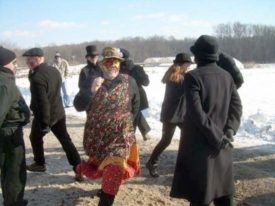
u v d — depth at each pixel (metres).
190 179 4.19
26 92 19.77
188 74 4.22
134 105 5.24
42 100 6.12
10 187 4.82
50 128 6.43
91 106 5.10
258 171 6.88
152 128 10.66
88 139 5.09
